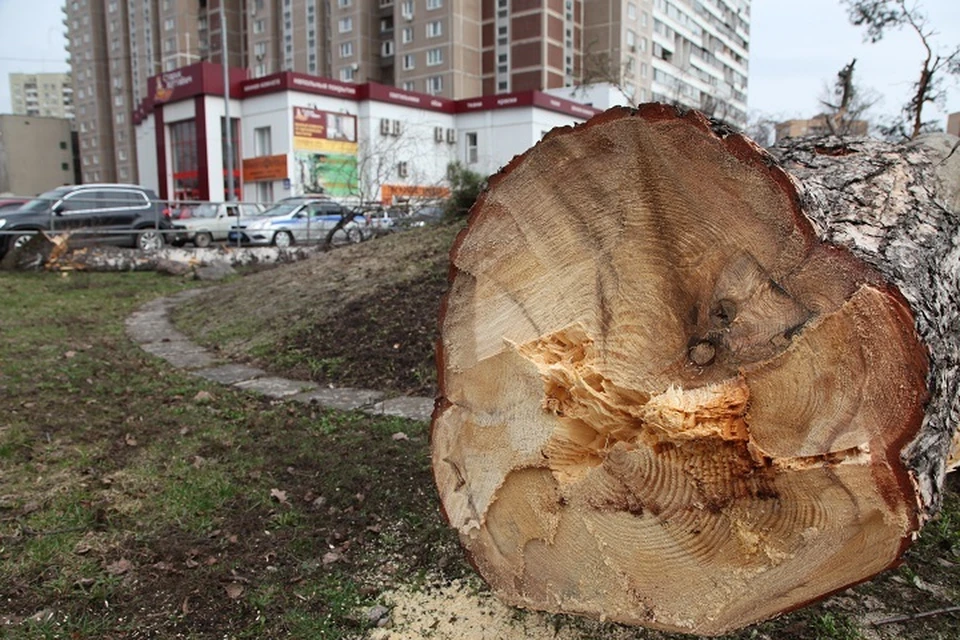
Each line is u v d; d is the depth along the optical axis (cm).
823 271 155
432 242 889
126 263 1320
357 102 3098
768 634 226
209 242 1664
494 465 217
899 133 948
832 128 1056
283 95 2884
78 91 7362
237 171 3131
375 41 5697
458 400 229
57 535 292
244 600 250
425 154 2759
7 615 239
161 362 621
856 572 167
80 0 7094
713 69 6069
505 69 5075
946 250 223
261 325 716
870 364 148
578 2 5038
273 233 1714
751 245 165
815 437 154
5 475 355
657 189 177
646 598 191
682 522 179
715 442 171
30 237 1294
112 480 352
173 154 3247
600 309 193
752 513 168
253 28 6400
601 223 190
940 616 236
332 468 368
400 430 423
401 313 655
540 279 206
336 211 1916
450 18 4994
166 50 6538
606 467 190
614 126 177
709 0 5941
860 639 222
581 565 202
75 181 7375
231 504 327
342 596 252
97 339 719
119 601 250
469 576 266
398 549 288
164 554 280
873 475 149
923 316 155
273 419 453
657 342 183
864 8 808
